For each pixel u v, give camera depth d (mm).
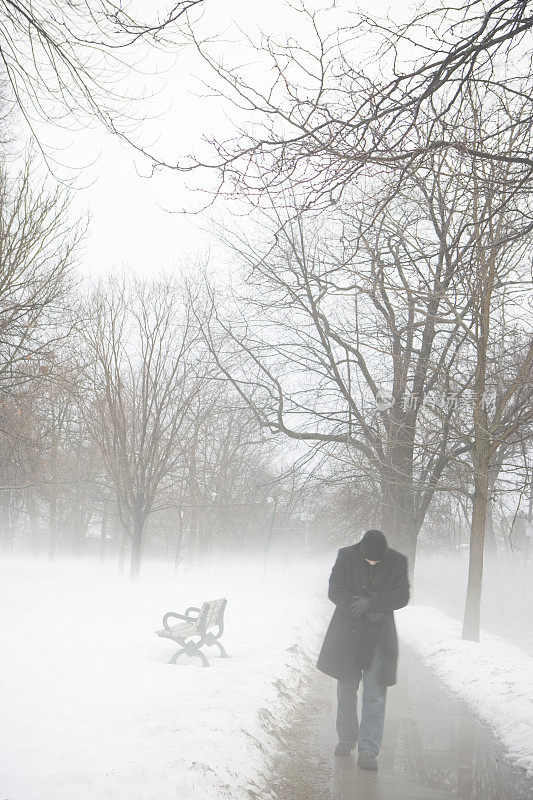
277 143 5172
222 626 11930
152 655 11219
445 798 5770
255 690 8422
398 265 10422
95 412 32031
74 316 26125
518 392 14234
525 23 5059
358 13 5309
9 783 4926
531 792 6012
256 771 5977
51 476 37281
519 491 15383
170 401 32312
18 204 17984
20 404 23906
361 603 6734
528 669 11539
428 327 16422
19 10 5129
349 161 5262
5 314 19281
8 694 7773
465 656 12914
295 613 19406
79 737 6160
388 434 19688
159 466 31875
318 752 7008
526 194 7008
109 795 4758
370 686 6723
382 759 6848
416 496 24484
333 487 24797
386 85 5379
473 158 6383
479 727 8352
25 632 12883
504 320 14633
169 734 6188
